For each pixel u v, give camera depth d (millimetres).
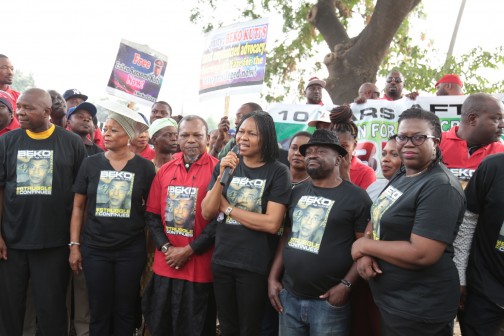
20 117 3904
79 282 4434
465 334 3262
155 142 4766
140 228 4004
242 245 3416
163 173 3957
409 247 2594
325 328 3121
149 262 4469
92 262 3885
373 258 2816
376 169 5883
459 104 5617
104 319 3936
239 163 3625
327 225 3160
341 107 4074
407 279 2664
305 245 3189
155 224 3912
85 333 4480
